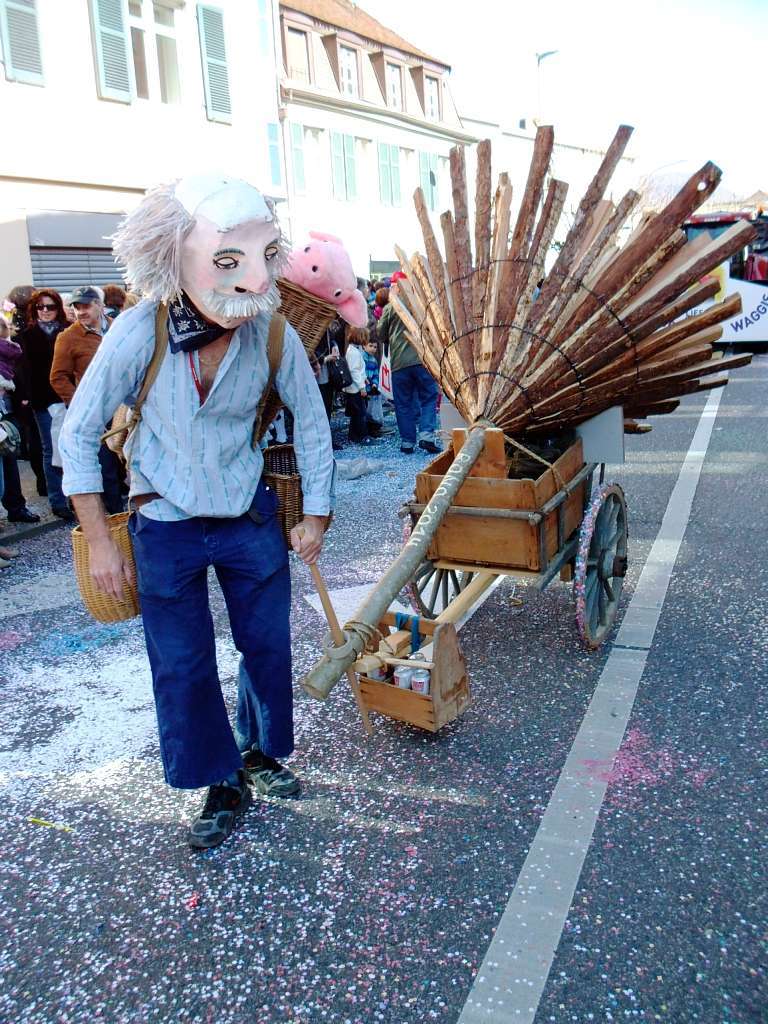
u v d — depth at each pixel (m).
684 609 4.56
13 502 7.11
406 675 3.38
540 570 3.68
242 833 2.91
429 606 4.17
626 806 2.92
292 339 2.64
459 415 4.26
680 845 2.71
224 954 2.39
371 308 11.73
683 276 3.56
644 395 4.05
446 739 3.41
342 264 2.91
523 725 3.49
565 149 23.22
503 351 3.78
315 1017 2.17
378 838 2.84
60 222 15.45
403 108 29.06
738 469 7.71
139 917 2.55
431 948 2.36
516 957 2.31
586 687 3.77
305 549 2.76
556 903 2.50
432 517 3.33
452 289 4.02
